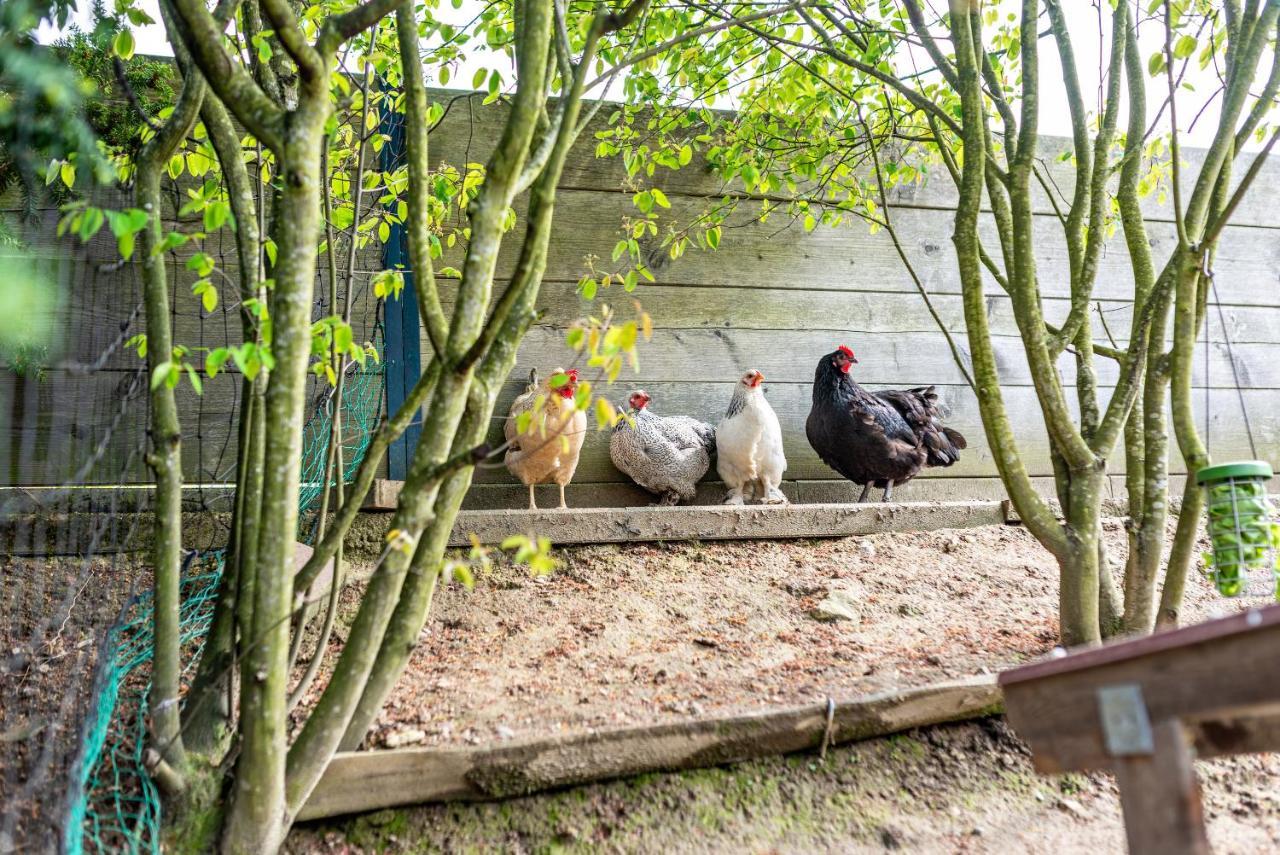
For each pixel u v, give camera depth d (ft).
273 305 5.55
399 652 5.99
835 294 13.82
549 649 8.42
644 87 11.46
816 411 12.57
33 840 5.09
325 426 11.07
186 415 10.94
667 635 8.80
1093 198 8.13
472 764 6.16
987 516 11.98
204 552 9.44
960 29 7.56
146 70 8.62
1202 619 9.34
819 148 12.15
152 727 5.59
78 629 7.91
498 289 12.57
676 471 12.37
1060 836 6.21
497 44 9.52
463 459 5.15
